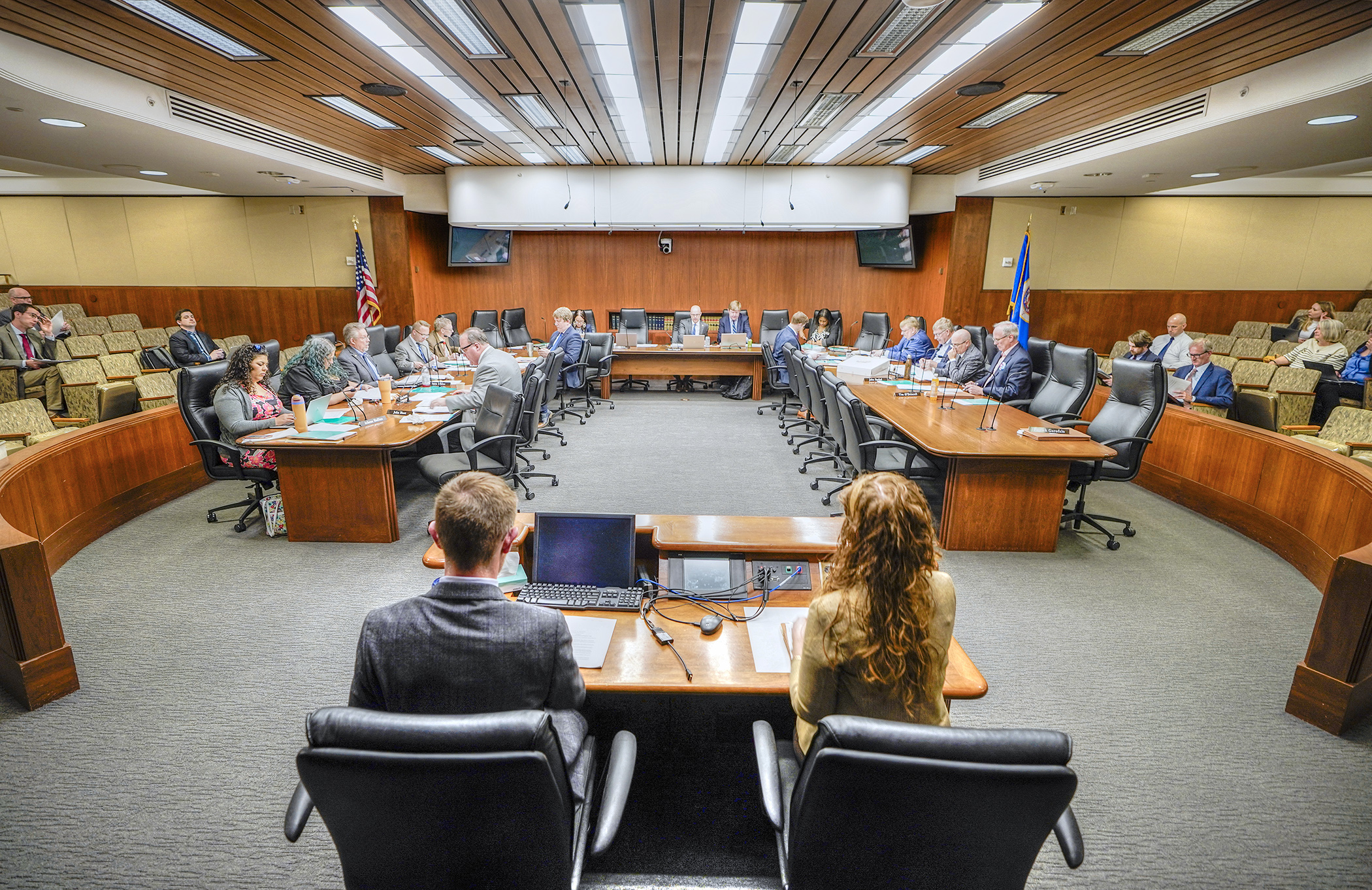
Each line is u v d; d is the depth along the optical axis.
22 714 2.46
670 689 1.68
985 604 3.38
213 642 2.97
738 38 4.02
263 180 7.98
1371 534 3.21
